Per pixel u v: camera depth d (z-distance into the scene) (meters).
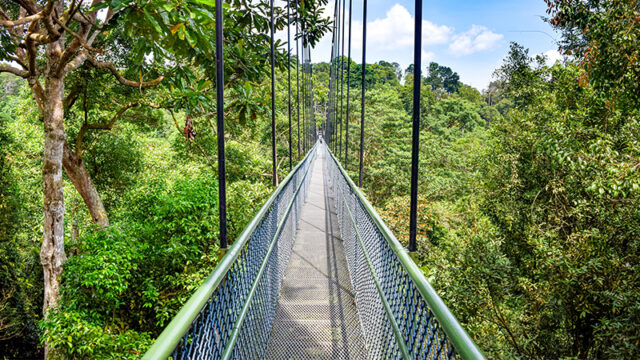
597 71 5.87
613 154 5.33
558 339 7.21
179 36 3.05
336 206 7.85
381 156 28.06
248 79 5.32
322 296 3.72
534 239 7.29
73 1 4.70
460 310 7.79
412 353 1.62
